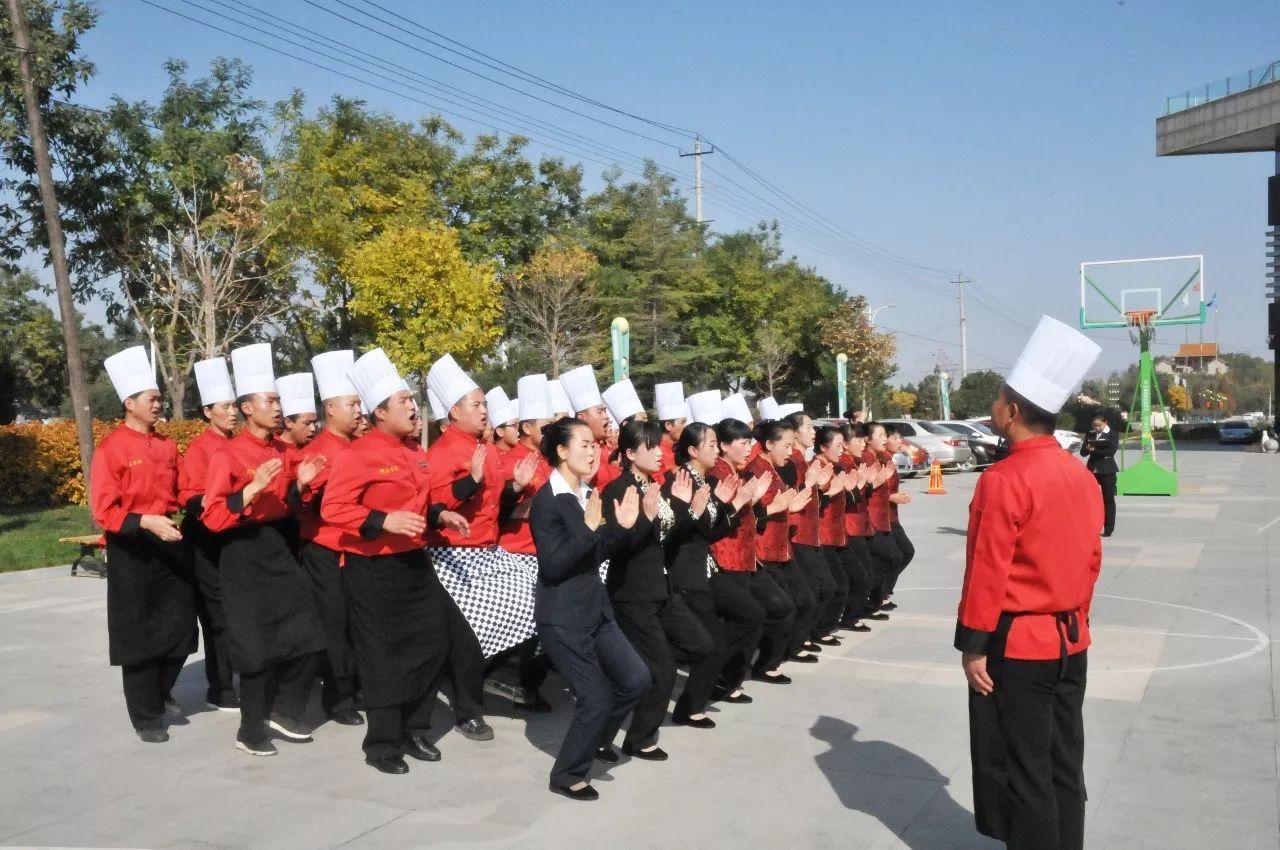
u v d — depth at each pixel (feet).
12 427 58.90
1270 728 19.61
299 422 22.47
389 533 17.83
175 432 65.57
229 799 16.79
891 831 15.25
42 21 59.36
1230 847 14.46
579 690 16.56
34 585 38.42
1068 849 12.62
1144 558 41.19
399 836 15.20
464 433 20.66
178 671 20.76
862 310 153.99
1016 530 12.30
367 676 17.94
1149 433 71.56
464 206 117.08
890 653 26.40
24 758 18.93
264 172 82.43
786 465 25.14
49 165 46.88
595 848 14.70
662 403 26.89
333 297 94.73
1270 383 316.40
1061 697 12.58
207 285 79.10
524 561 21.62
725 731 20.03
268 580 19.08
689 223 139.54
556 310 108.99
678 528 19.65
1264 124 117.80
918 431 98.07
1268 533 48.19
